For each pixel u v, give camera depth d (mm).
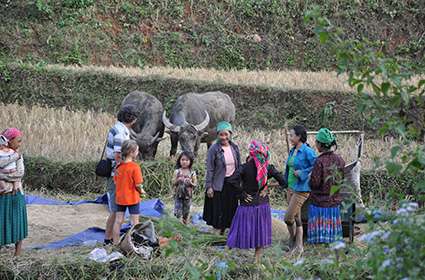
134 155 13969
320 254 13867
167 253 9391
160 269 13055
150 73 30094
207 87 28281
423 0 38875
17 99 29406
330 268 10562
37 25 35312
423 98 9086
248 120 27891
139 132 21031
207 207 15203
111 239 14320
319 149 13922
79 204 18656
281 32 37688
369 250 9391
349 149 22969
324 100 27875
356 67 8938
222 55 36656
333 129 27641
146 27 36656
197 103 21203
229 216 14977
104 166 14148
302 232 14547
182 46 36469
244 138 24625
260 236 13391
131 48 35875
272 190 19594
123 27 36469
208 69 34438
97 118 26031
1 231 13266
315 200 14023
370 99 9109
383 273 8266
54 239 15406
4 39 34625
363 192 19562
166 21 37125
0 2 35562
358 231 15008
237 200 15000
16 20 35375
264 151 13492
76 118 25391
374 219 9539
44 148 21578
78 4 36281
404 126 8992
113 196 14227
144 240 13773
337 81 30406
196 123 20938
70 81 29203
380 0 38875
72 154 21516
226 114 22156
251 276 12898
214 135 21859
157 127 21094
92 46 35375
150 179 19688
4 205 13289
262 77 31016
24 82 29406
